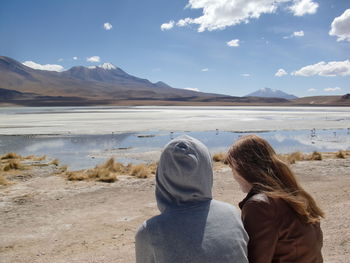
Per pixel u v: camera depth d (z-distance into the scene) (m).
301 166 14.43
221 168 14.28
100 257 5.17
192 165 1.48
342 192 9.34
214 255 1.39
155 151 21.62
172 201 1.54
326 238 5.39
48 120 51.03
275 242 1.55
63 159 19.14
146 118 55.75
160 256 1.41
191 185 1.50
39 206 8.75
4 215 7.96
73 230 6.84
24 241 6.21
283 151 21.97
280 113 77.38
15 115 67.94
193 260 1.37
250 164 1.75
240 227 1.52
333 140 27.44
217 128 37.09
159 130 35.22
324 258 4.58
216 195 9.64
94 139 28.36
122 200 9.33
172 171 1.50
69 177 12.58
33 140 27.94
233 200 9.01
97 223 7.30
